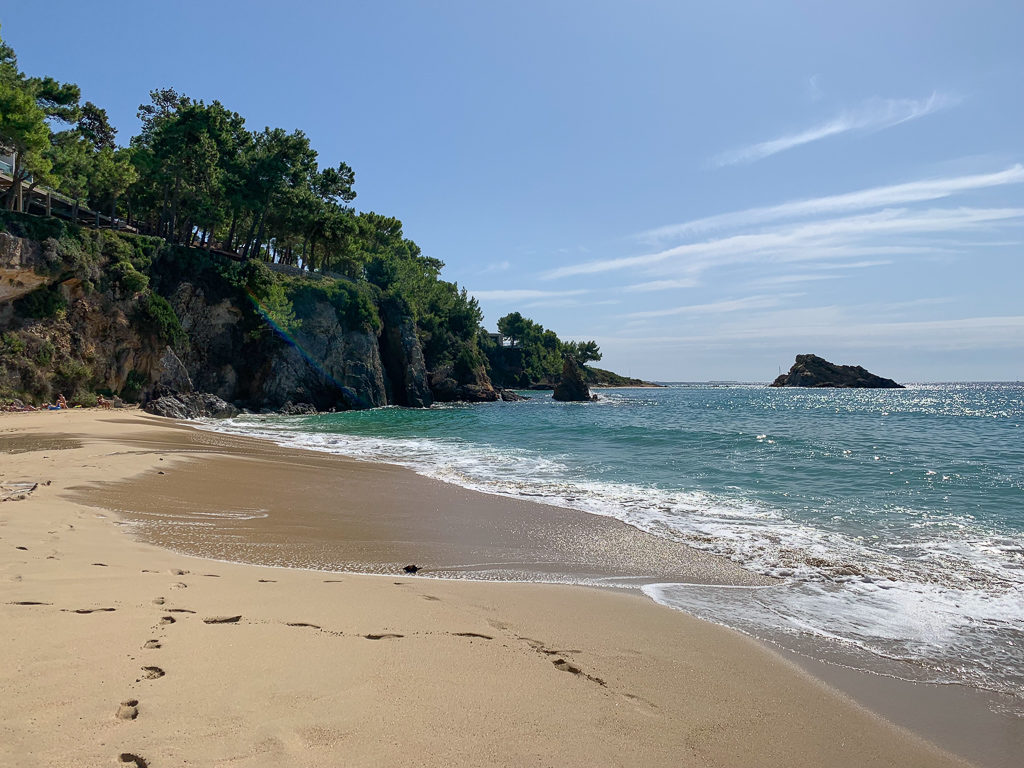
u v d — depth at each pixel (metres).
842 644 5.36
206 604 4.88
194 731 2.88
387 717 3.24
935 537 9.29
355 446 22.52
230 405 44.72
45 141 32.66
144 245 41.72
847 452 19.78
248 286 48.16
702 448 21.23
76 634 3.92
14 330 31.58
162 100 53.47
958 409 58.12
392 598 5.66
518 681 3.94
